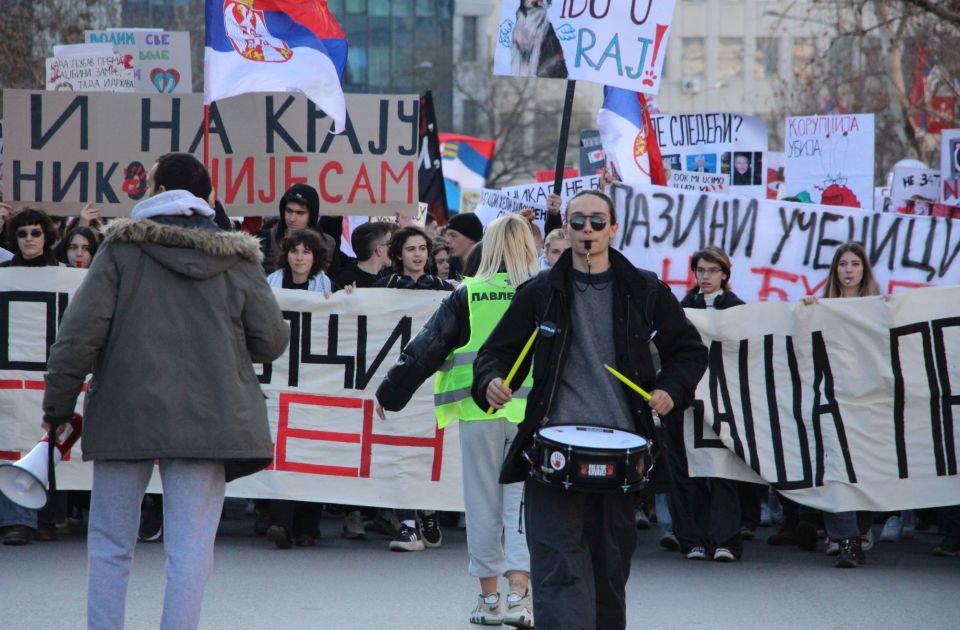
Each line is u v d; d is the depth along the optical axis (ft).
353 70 262.67
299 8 38.11
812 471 33.53
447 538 36.68
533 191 52.60
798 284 41.78
